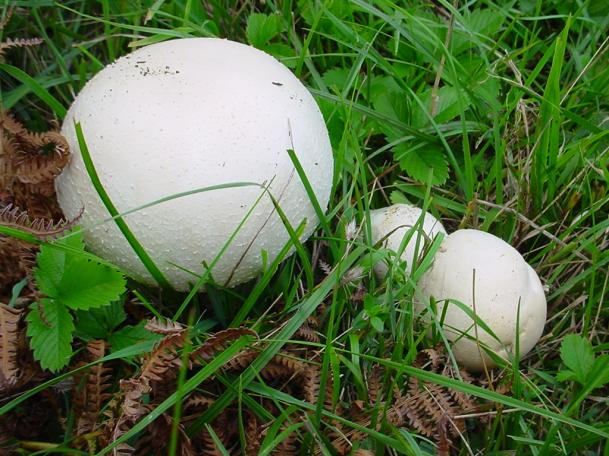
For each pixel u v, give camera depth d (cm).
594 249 54
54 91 62
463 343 50
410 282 49
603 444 50
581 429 48
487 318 50
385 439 45
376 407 47
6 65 55
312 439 45
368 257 51
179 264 48
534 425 51
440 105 61
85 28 65
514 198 58
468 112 63
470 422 51
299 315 48
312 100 51
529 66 67
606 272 56
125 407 43
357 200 54
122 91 48
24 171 48
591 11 68
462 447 49
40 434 48
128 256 48
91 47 64
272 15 62
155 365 44
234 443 49
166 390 46
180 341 44
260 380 47
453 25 63
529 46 62
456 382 45
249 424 47
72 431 46
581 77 64
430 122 61
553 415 45
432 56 62
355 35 61
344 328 53
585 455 50
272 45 62
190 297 47
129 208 46
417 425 48
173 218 46
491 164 62
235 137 47
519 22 65
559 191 60
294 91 50
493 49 63
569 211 58
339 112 59
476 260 51
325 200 51
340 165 53
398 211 55
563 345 50
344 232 53
